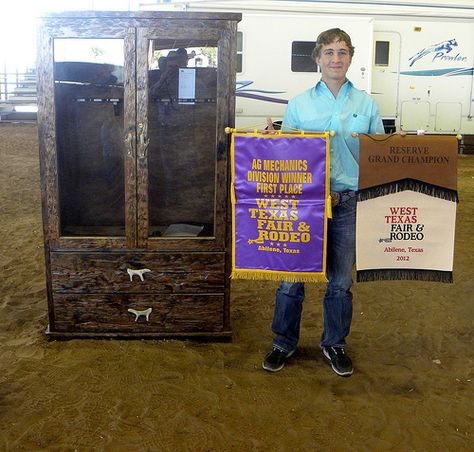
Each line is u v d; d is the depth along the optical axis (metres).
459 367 3.06
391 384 2.88
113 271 3.20
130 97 3.04
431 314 3.80
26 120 15.66
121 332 3.28
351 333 3.50
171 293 3.24
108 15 2.96
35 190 8.16
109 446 2.34
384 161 2.75
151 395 2.72
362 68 8.82
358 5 9.38
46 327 3.47
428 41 9.83
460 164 10.76
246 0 8.86
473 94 10.12
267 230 2.84
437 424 2.53
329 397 2.74
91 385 2.80
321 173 2.76
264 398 2.72
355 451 2.34
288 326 3.01
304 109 2.84
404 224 2.80
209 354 3.15
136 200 3.12
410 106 10.05
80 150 3.31
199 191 3.38
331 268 2.92
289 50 8.80
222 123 3.06
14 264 4.82
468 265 4.88
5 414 2.54
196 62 3.28
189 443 2.37
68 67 3.17
